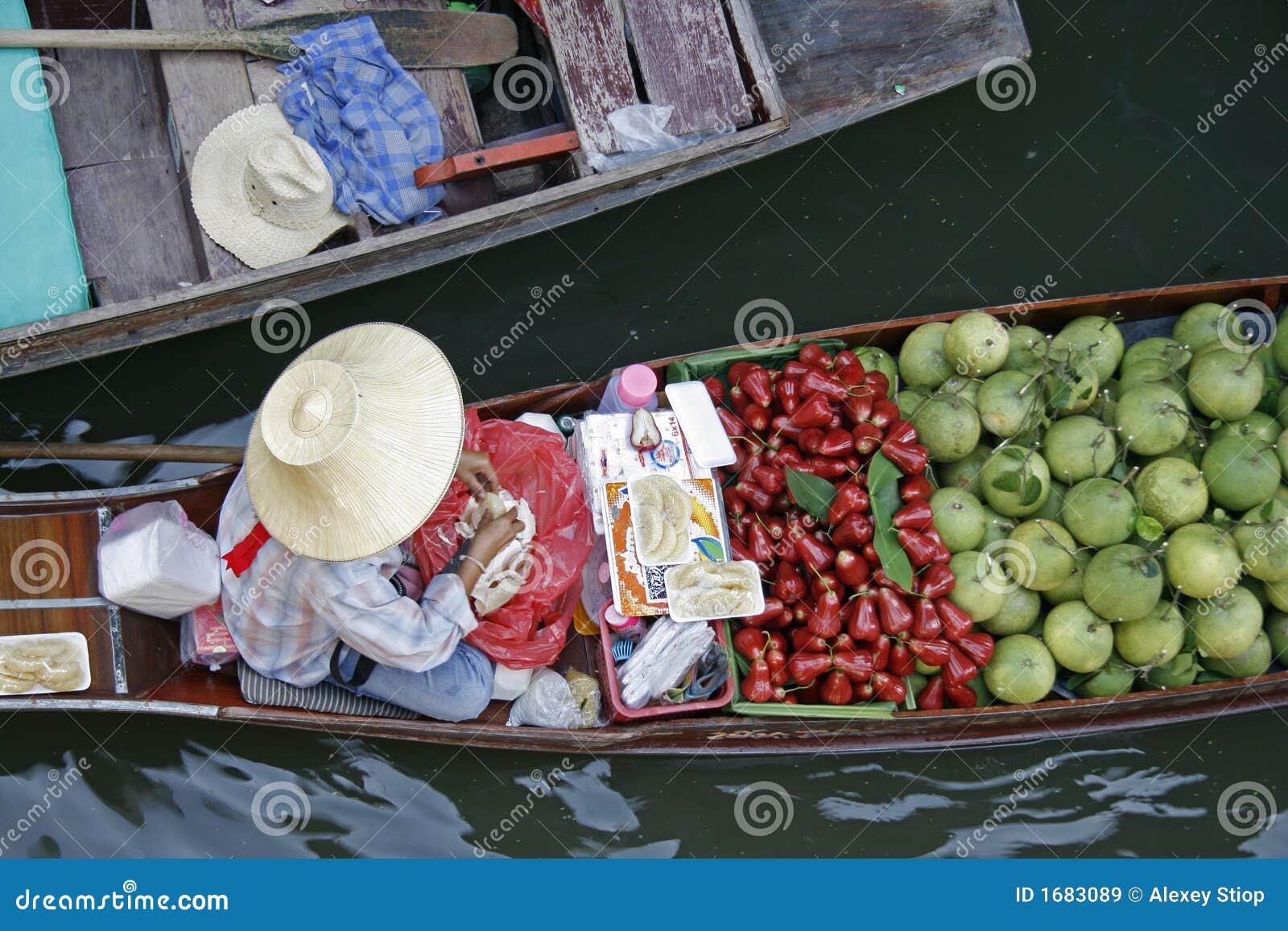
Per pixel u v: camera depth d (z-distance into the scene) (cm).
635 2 443
